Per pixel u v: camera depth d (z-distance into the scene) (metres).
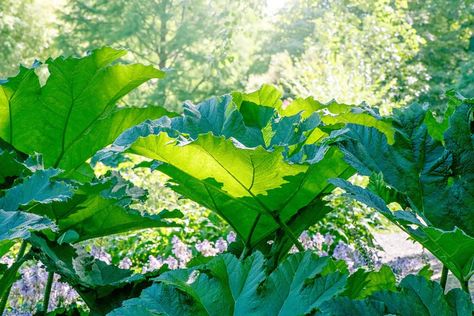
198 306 1.21
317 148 1.51
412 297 1.12
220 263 1.25
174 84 23.00
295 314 1.14
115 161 1.65
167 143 1.44
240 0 11.64
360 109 1.63
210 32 23.19
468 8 19.66
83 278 1.56
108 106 2.00
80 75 1.90
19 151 2.04
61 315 1.88
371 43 14.09
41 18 20.83
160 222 1.77
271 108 1.88
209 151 1.45
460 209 1.40
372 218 7.33
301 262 1.21
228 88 23.92
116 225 1.76
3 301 1.85
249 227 1.79
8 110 1.93
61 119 1.99
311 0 15.15
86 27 23.88
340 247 3.79
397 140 1.45
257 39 26.94
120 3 23.67
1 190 1.73
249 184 1.57
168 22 24.77
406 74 14.81
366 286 1.42
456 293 1.11
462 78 18.27
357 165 1.38
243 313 1.19
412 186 1.42
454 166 1.42
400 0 14.14
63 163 2.08
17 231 1.20
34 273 3.70
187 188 1.73
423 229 1.16
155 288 1.24
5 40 19.50
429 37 18.97
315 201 1.69
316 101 1.89
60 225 1.73
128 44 24.61
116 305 1.60
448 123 1.64
